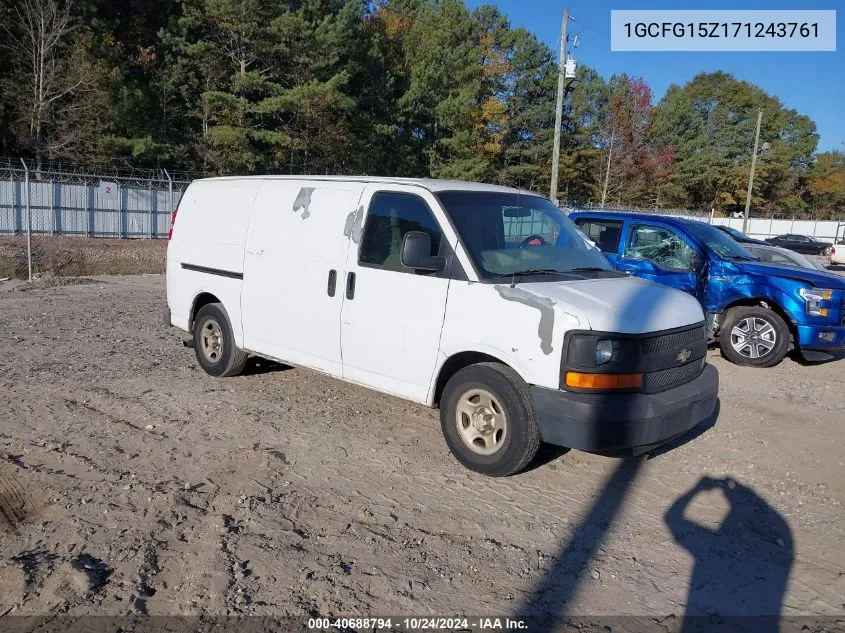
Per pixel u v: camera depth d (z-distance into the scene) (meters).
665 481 4.86
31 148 32.97
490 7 51.88
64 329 9.12
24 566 3.42
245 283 6.29
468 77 44.16
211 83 34.38
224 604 3.21
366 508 4.22
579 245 5.62
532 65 52.09
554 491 4.59
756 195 75.06
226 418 5.72
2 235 27.36
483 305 4.59
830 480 4.96
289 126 35.97
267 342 6.14
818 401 7.08
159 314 10.70
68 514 3.98
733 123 78.12
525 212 5.39
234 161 34.41
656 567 3.72
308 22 34.16
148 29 37.38
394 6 49.75
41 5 32.16
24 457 4.81
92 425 5.46
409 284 4.98
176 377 6.92
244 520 4.00
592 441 4.19
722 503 4.54
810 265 9.99
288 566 3.54
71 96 33.38
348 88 37.72
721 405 6.78
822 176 82.75
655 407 4.33
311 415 5.88
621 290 4.80
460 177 41.47
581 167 54.84
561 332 4.25
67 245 24.75
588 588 3.49
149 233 32.50
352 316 5.34
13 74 33.31
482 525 4.07
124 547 3.65
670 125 66.94
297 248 5.80
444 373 4.97
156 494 4.25
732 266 8.55
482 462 4.68
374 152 40.38
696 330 4.96
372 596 3.32
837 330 8.23
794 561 3.85
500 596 3.38
